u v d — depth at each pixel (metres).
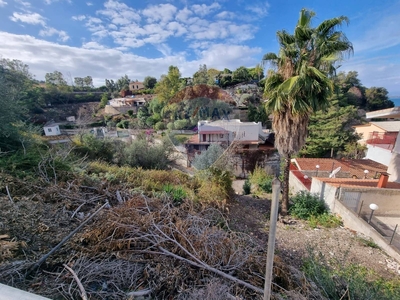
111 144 10.34
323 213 5.75
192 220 3.00
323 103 4.84
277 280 2.29
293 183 8.85
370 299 2.07
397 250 3.82
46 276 1.81
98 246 2.27
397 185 6.26
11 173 3.92
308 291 2.08
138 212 3.16
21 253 2.01
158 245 2.36
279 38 4.86
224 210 5.11
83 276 1.79
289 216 5.93
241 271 2.23
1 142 4.95
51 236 2.39
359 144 15.03
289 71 4.85
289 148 5.36
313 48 4.55
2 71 6.08
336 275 2.61
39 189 3.64
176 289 1.92
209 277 2.09
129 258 2.19
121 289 1.85
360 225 4.81
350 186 5.68
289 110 4.99
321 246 4.23
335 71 4.62
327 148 15.57
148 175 6.04
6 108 5.15
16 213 2.63
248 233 4.43
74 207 3.40
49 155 4.89
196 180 5.69
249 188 7.77
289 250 4.01
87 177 4.77
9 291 1.06
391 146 10.52
